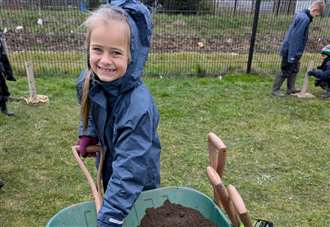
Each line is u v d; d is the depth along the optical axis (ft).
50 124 15.92
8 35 26.58
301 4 29.60
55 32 27.25
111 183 5.97
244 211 5.30
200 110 18.07
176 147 14.51
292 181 12.67
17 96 18.66
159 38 28.40
